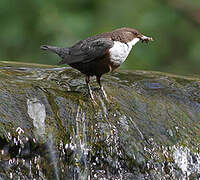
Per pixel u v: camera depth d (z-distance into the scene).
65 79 9.71
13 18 16.77
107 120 8.55
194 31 19.23
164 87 10.16
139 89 9.87
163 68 18.50
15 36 16.72
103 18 17.27
